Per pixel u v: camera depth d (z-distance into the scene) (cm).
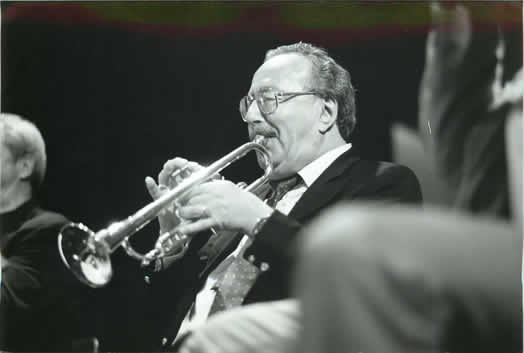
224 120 280
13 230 227
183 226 152
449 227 36
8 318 222
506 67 194
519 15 207
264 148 180
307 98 185
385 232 35
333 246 35
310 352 35
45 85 283
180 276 257
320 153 185
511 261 36
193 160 283
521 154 185
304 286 36
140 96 284
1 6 282
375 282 34
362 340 34
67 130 284
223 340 47
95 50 281
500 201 171
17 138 230
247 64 278
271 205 182
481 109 169
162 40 279
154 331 261
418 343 35
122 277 265
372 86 261
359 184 169
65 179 283
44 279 223
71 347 231
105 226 283
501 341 36
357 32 264
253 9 273
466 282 35
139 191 285
